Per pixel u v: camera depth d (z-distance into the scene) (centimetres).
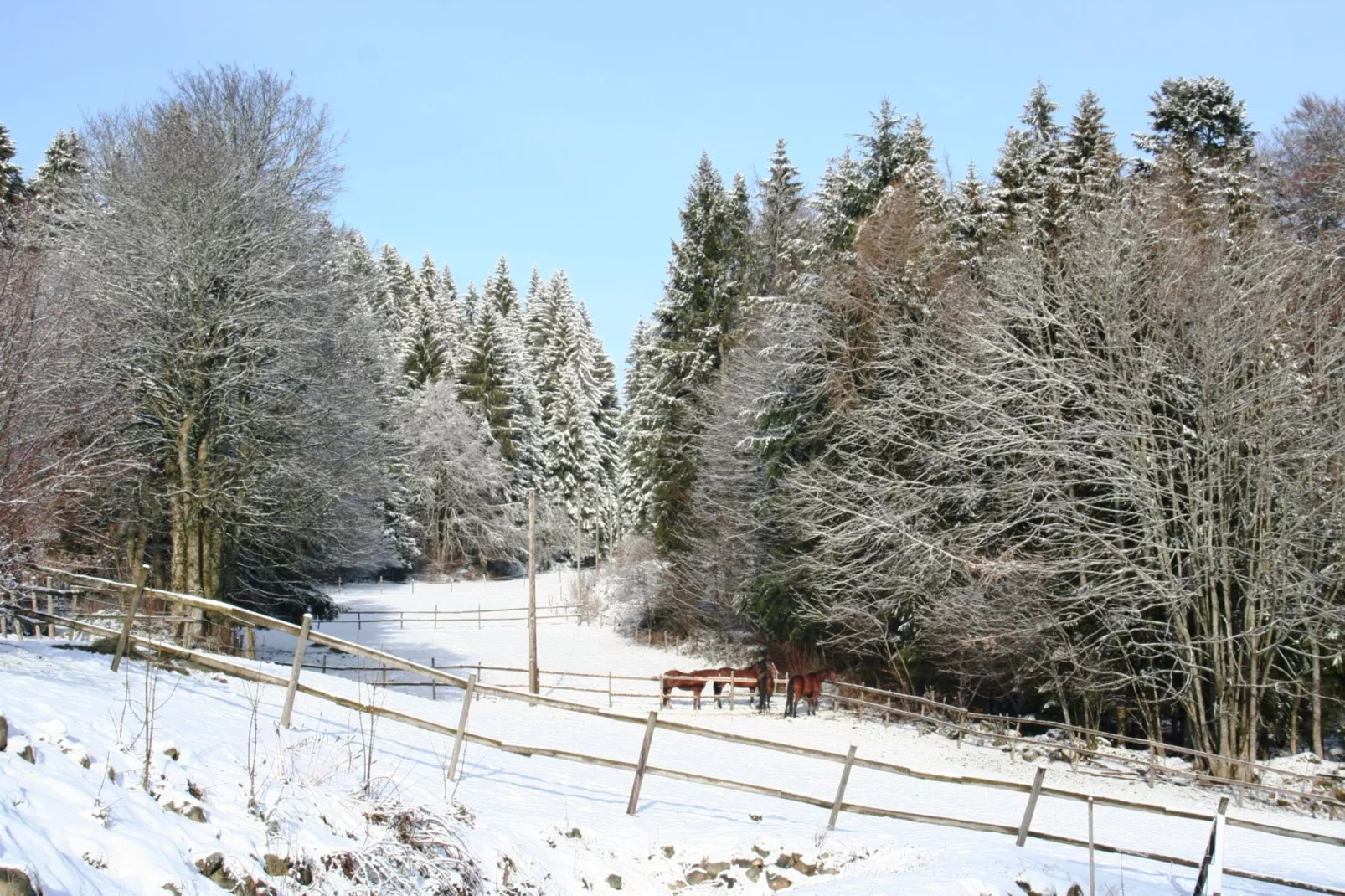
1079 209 3253
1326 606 2608
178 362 2912
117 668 1511
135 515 3020
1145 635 2902
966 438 2933
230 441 3139
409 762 1434
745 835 1389
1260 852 1856
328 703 1733
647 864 1295
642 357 6169
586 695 3841
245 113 3133
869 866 1366
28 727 951
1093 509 2934
